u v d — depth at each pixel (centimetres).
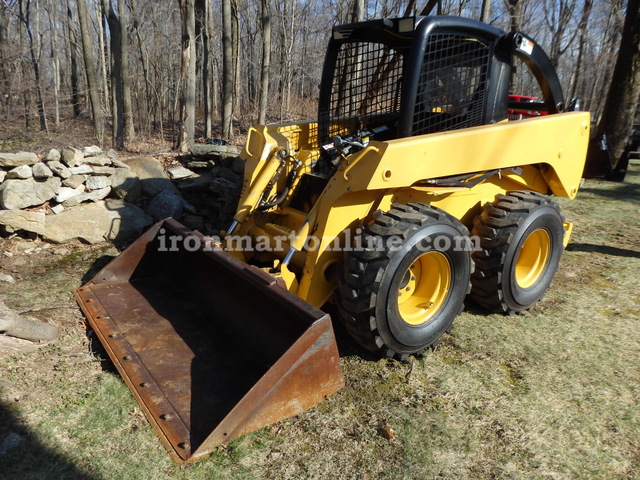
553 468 235
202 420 237
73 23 1684
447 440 252
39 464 225
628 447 250
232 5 1302
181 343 297
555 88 418
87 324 343
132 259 374
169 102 1616
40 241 486
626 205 732
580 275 471
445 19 318
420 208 313
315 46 2238
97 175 525
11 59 992
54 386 279
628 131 871
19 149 805
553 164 384
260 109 1106
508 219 356
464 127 352
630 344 347
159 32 1499
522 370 314
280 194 372
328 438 251
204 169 599
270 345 280
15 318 316
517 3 1154
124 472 224
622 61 848
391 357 313
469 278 335
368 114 419
